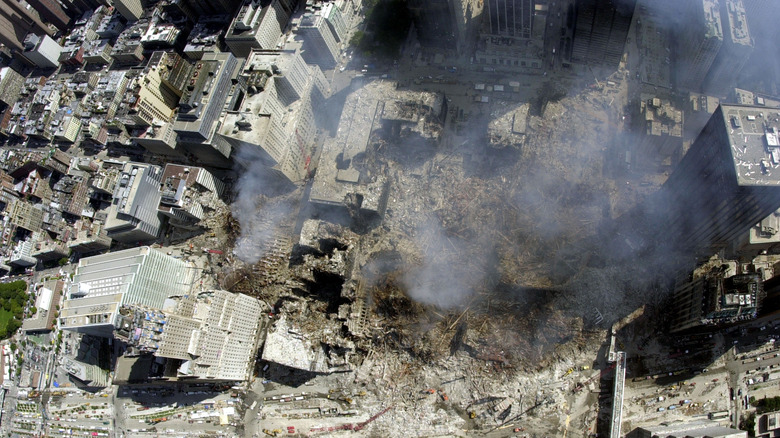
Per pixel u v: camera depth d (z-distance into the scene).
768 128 194.38
